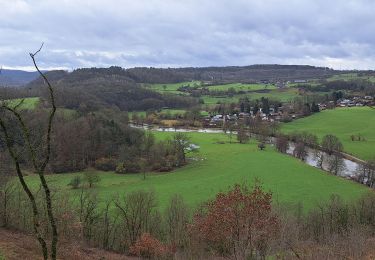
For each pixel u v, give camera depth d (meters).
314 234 56.47
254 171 101.31
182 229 51.38
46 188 13.22
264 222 25.94
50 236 40.25
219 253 32.03
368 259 30.20
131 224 57.78
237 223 25.92
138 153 110.19
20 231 43.12
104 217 59.91
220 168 105.69
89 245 50.47
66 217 46.81
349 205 69.56
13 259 31.47
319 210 67.38
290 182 91.25
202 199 75.31
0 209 46.62
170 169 105.81
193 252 36.31
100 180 86.81
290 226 31.58
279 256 26.38
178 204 59.62
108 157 105.62
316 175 98.62
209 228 28.92
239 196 26.48
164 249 48.09
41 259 33.31
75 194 67.62
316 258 27.16
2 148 41.91
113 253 48.97
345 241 34.75
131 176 98.00
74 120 108.75
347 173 102.38
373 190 83.19
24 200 47.53
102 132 110.25
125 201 60.22
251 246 24.75
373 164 97.50
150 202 61.84
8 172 45.34
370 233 56.69
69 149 97.81
